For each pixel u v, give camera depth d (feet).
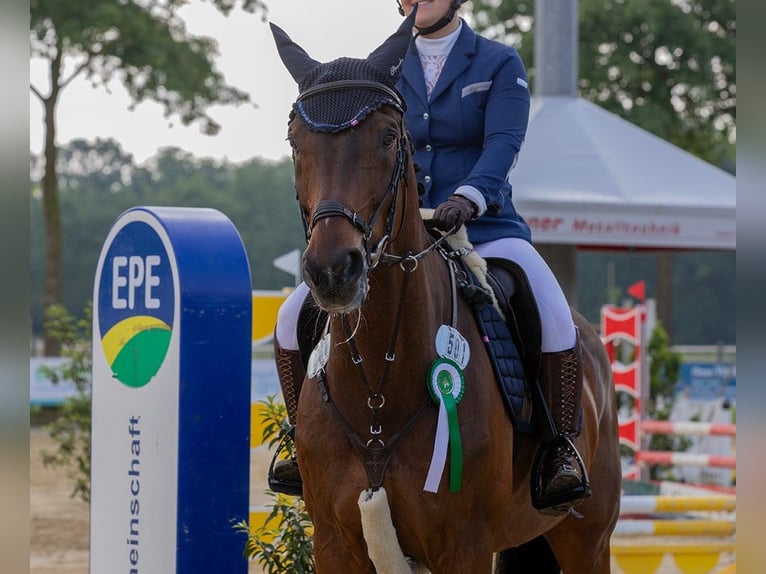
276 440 32.04
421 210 23.97
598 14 147.84
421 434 21.27
